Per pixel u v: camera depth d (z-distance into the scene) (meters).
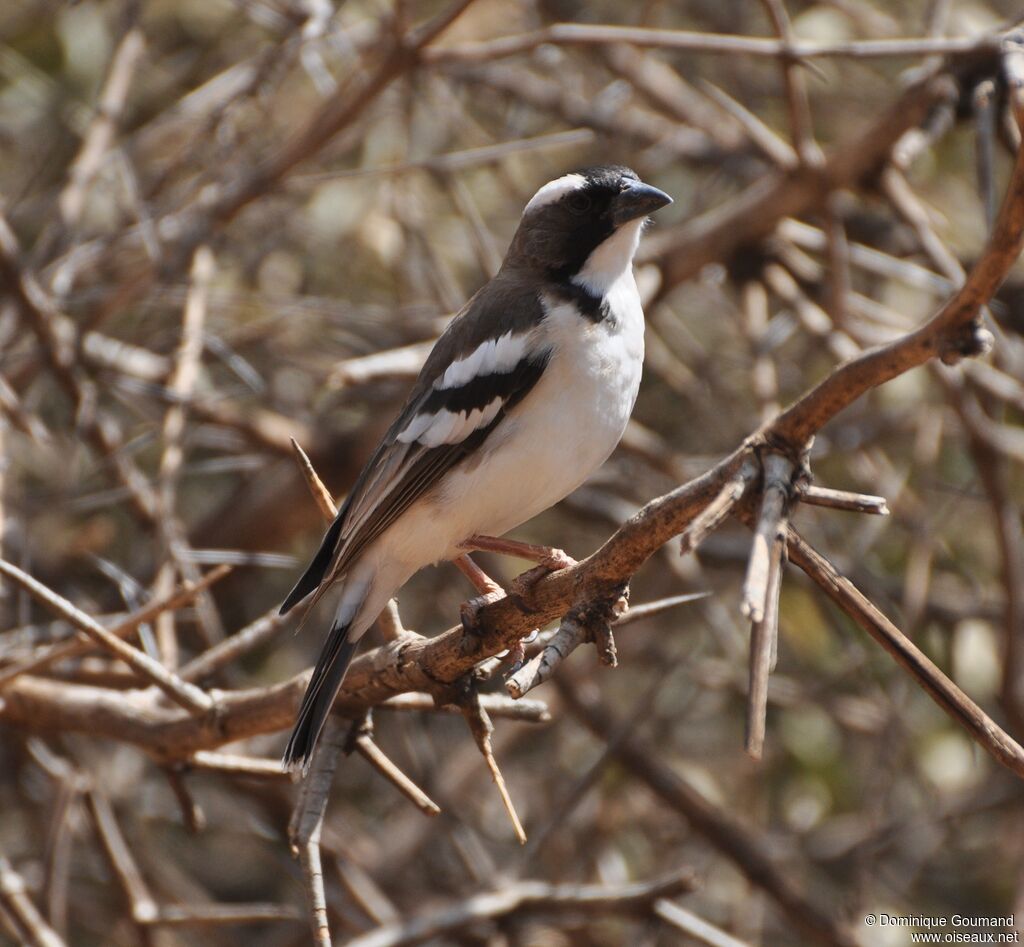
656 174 14.04
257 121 11.84
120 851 9.52
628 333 7.73
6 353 10.41
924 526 10.84
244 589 12.98
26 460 12.01
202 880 13.73
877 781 10.80
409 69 10.69
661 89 13.92
